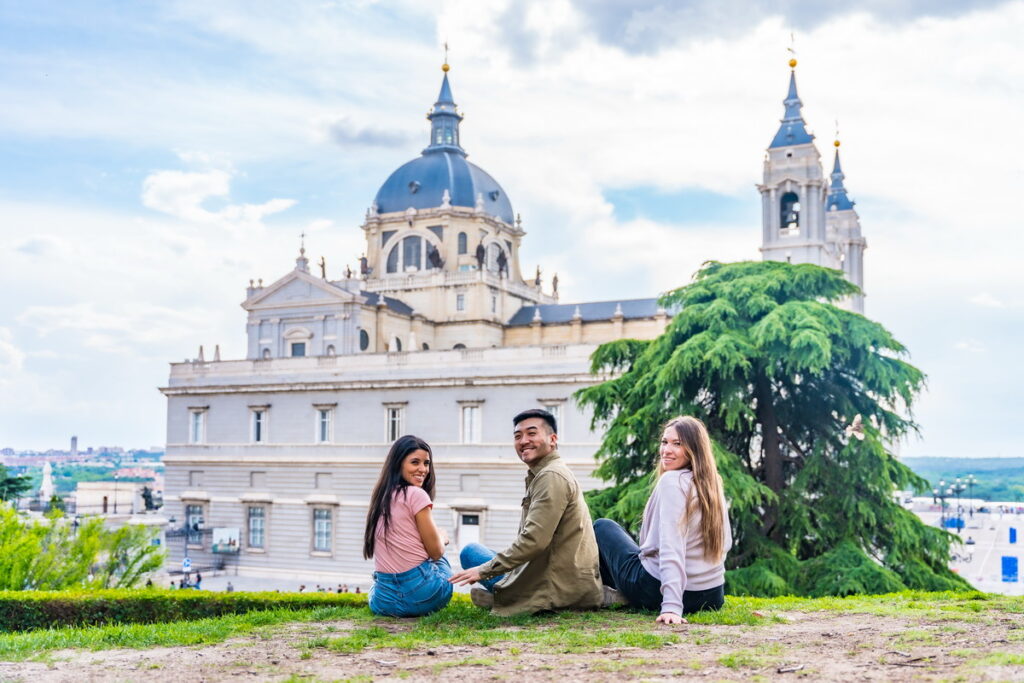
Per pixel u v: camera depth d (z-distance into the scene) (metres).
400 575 10.70
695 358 28.06
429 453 11.11
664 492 10.00
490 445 54.81
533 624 9.94
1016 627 10.02
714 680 7.36
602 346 33.75
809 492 28.44
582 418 52.38
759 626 9.83
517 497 53.94
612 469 30.05
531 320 86.31
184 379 66.00
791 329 28.08
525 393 54.19
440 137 98.06
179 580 56.41
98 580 31.39
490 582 11.21
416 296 87.19
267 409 62.47
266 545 61.12
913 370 28.86
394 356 59.31
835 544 27.33
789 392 30.30
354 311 77.69
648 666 7.89
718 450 27.12
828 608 12.36
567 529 10.41
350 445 59.16
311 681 7.65
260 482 62.31
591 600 10.50
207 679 7.94
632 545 10.99
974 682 6.98
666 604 9.84
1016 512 122.56
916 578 26.56
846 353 28.53
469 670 7.91
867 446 27.44
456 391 56.22
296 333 79.50
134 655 9.07
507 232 96.62
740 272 31.69
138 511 72.06
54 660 8.83
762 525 28.52
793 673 7.56
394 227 92.38
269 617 11.68
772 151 71.06
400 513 10.70
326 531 59.84
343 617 11.26
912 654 8.30
